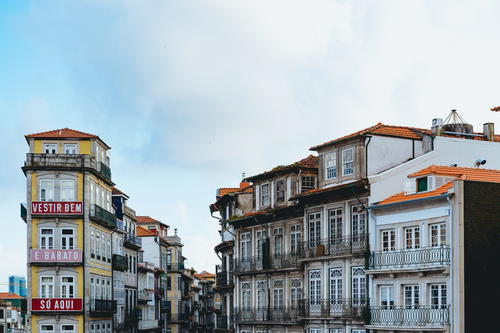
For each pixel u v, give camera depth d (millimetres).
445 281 37656
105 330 63031
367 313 41969
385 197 42688
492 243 37719
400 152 44625
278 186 53094
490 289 37438
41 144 60781
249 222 56156
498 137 48375
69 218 58594
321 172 47344
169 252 102500
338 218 45594
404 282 40000
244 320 54938
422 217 39375
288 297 51125
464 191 37344
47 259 57688
